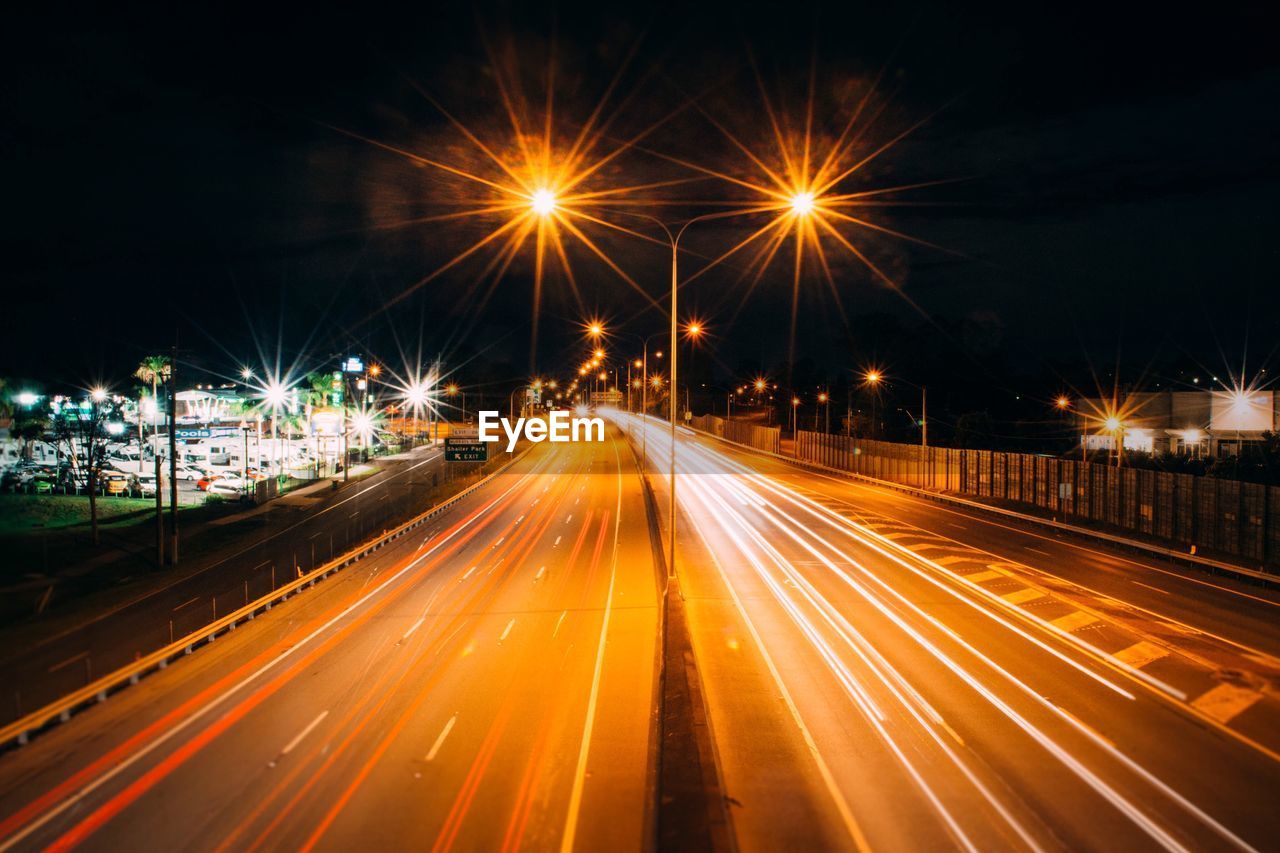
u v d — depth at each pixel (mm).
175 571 31297
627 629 21703
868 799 11414
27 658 20141
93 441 45156
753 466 75312
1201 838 10258
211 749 13984
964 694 15906
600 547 35781
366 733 14500
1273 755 12914
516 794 11938
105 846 10719
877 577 28062
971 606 23578
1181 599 24172
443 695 16500
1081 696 15750
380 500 52156
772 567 30141
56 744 14508
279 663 19203
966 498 49219
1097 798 11398
